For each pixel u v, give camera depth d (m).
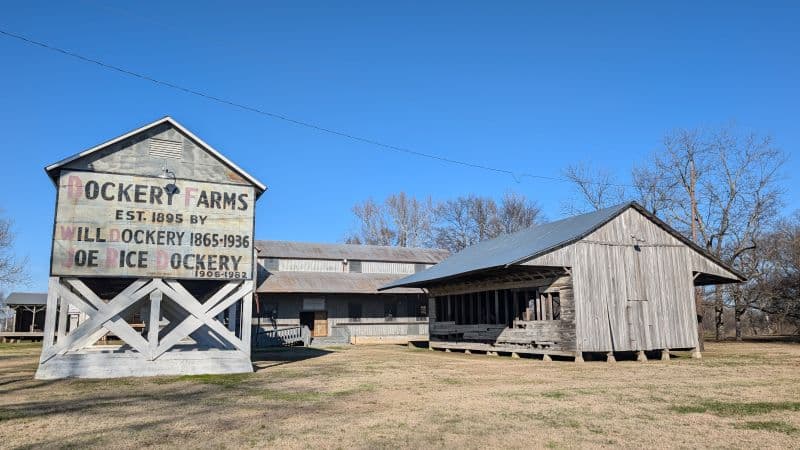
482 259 27.12
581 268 22.05
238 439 8.25
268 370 18.59
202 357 17.38
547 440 8.16
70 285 18.17
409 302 43.12
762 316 58.88
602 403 11.31
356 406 11.13
